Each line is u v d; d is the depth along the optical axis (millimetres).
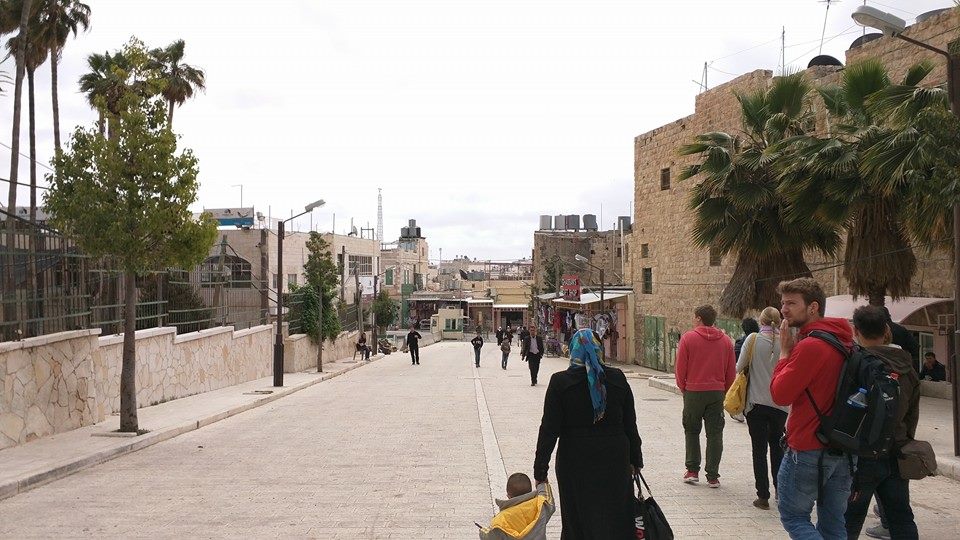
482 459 10680
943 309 16969
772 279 18469
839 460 4641
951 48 9836
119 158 12602
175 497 8398
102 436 12688
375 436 13094
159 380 18812
